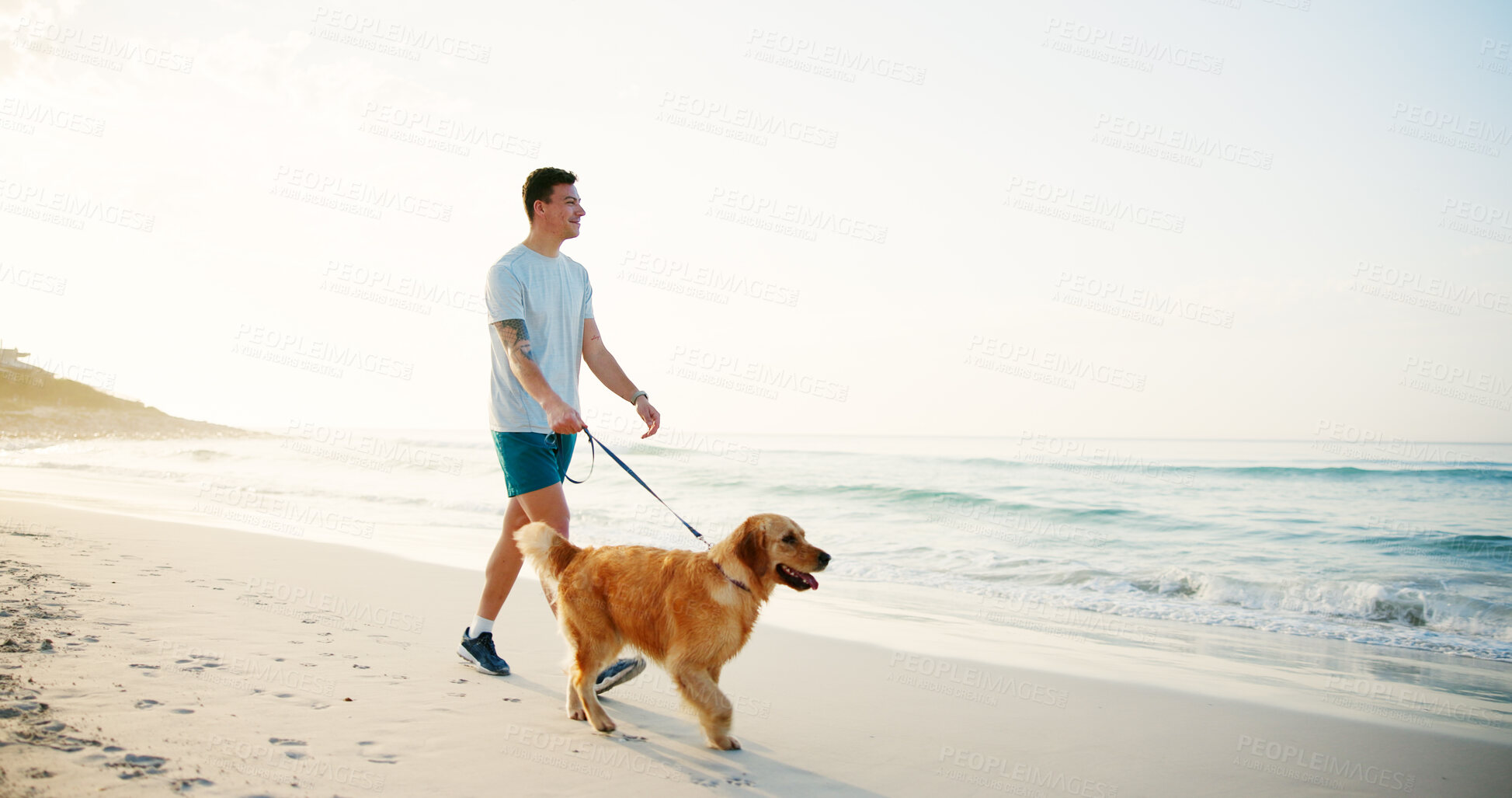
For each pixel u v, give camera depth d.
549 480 4.05
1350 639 7.20
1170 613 8.22
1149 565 10.60
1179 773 3.57
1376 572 10.20
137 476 18.52
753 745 3.54
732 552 3.53
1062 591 9.23
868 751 3.58
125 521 9.45
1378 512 14.46
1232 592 9.12
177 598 5.18
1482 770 3.82
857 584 9.44
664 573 3.53
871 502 16.73
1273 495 16.27
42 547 6.80
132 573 5.92
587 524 13.29
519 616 5.95
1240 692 5.12
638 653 3.94
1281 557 11.41
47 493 13.50
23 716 2.72
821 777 3.19
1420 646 6.97
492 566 4.26
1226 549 12.11
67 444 27.89
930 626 6.96
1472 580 9.68
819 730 3.87
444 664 4.30
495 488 17.92
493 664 4.21
